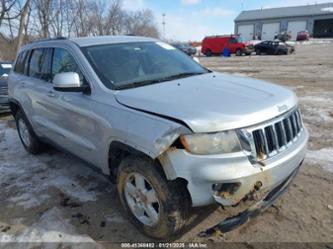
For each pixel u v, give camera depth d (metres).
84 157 3.54
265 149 2.41
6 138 6.09
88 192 3.72
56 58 3.92
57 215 3.26
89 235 2.92
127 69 3.36
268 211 3.14
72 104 3.38
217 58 29.88
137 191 2.79
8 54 17.88
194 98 2.63
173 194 2.46
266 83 3.27
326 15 63.22
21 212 3.36
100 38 3.84
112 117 2.79
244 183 2.28
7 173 4.38
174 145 2.35
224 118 2.31
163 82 3.20
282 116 2.62
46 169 4.46
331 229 2.83
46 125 4.18
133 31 36.16
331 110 6.77
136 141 2.52
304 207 3.18
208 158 2.26
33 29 18.30
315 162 4.18
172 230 2.57
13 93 5.01
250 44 32.50
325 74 13.11
